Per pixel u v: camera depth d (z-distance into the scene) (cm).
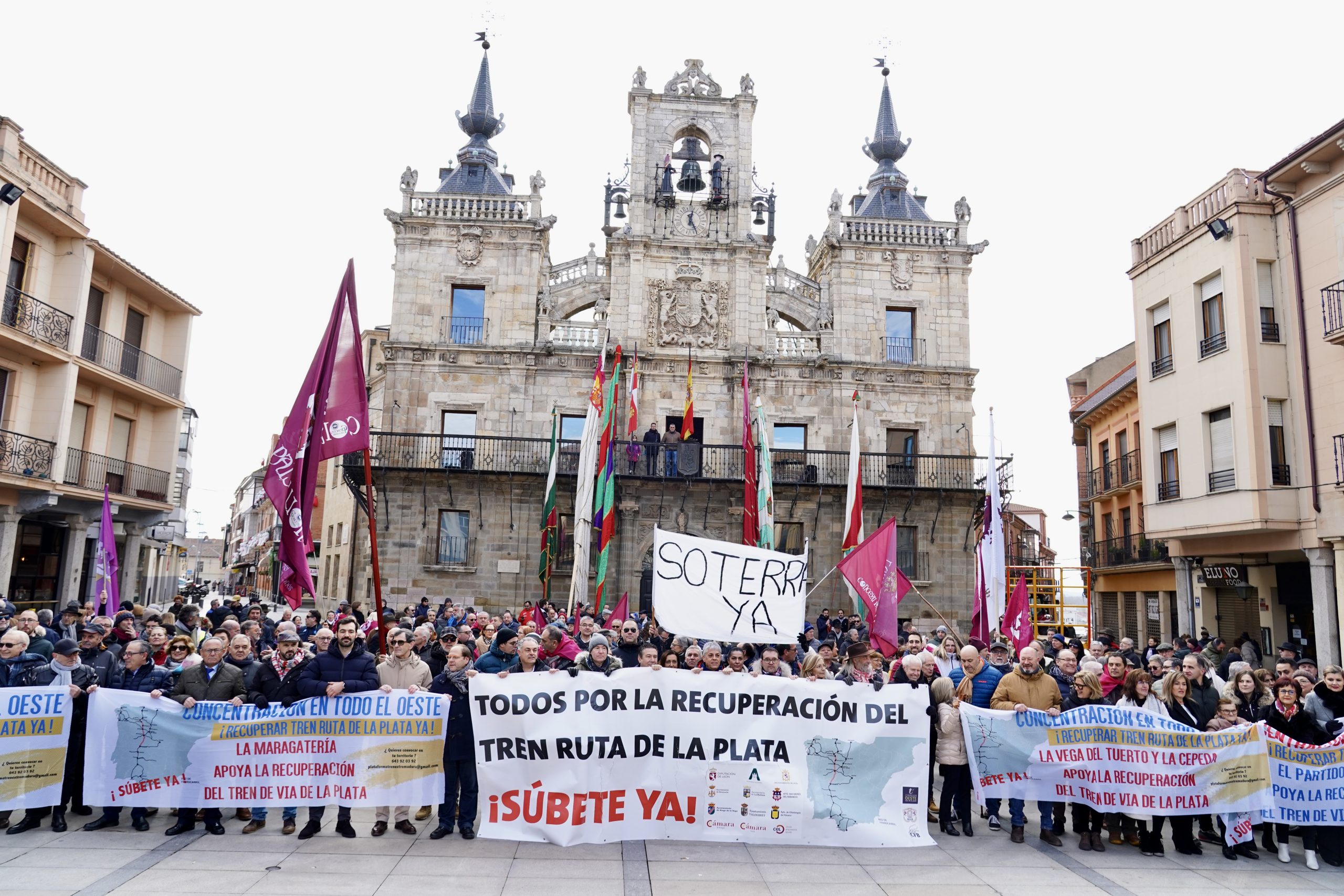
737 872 903
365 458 1130
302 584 1089
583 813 980
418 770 1001
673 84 3506
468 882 852
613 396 2697
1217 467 2255
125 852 918
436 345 3284
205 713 992
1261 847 1083
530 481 3219
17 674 1021
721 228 3469
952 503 3350
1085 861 989
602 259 3722
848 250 3519
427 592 3155
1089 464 3938
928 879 905
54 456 2553
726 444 3328
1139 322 2592
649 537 3209
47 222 2567
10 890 797
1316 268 2050
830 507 3306
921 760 1041
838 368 3412
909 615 3281
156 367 3188
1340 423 1966
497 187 3631
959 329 3497
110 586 1897
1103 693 1106
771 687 1040
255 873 861
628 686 1017
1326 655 1977
